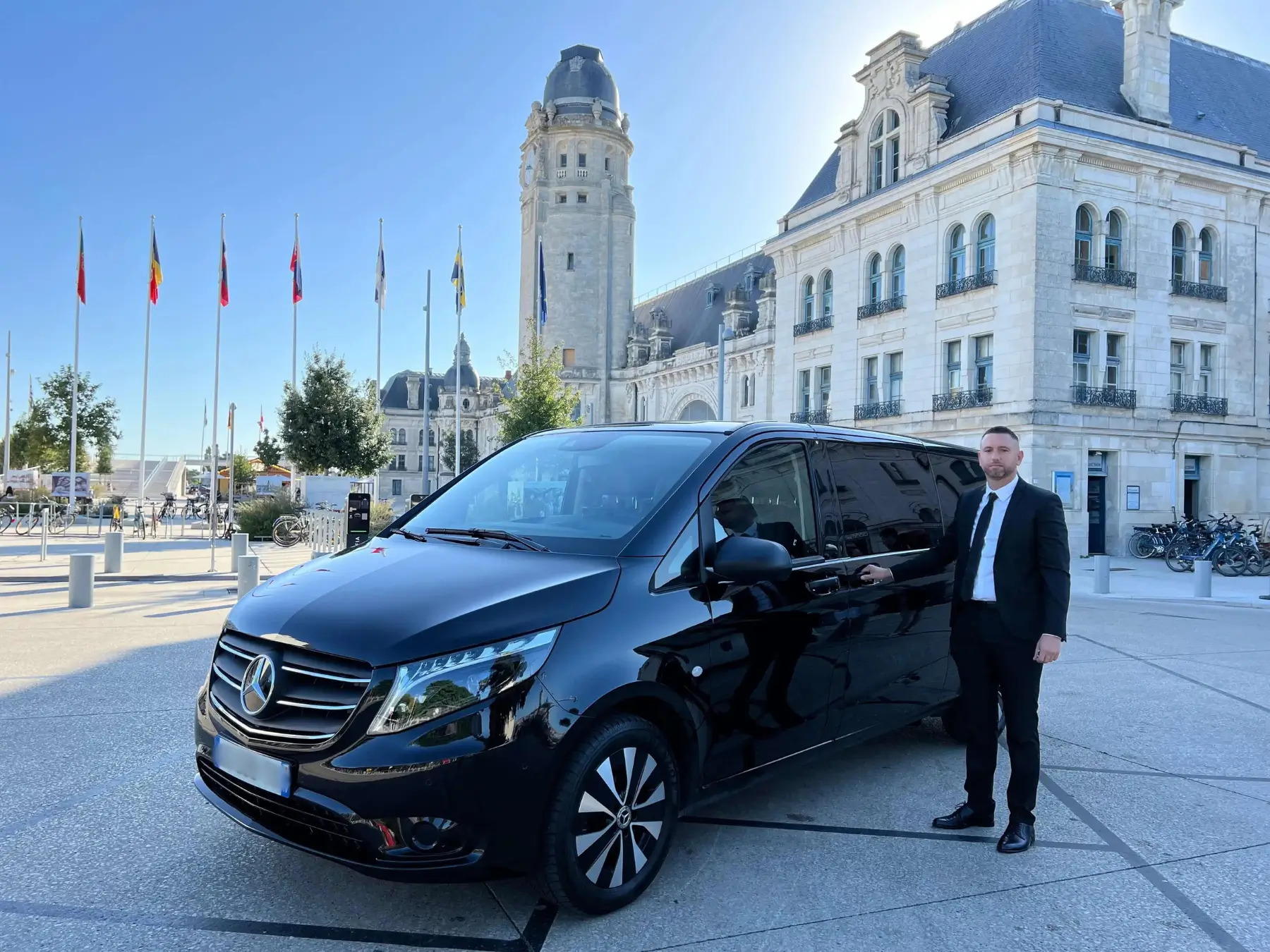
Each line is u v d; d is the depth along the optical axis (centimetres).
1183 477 2598
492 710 271
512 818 271
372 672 270
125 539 2569
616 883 302
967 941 295
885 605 434
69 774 445
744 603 352
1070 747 543
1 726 533
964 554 391
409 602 296
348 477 3244
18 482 3984
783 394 3491
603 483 380
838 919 308
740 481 380
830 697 397
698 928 299
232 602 1140
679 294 7075
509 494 406
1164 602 1434
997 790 454
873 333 2981
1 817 388
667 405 6356
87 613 1027
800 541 397
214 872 334
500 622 285
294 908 307
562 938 289
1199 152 2656
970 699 390
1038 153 2373
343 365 3528
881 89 3006
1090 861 365
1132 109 2600
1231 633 1044
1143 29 2586
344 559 366
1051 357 2386
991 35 2872
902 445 498
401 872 261
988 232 2567
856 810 420
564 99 7088
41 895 314
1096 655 871
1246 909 322
